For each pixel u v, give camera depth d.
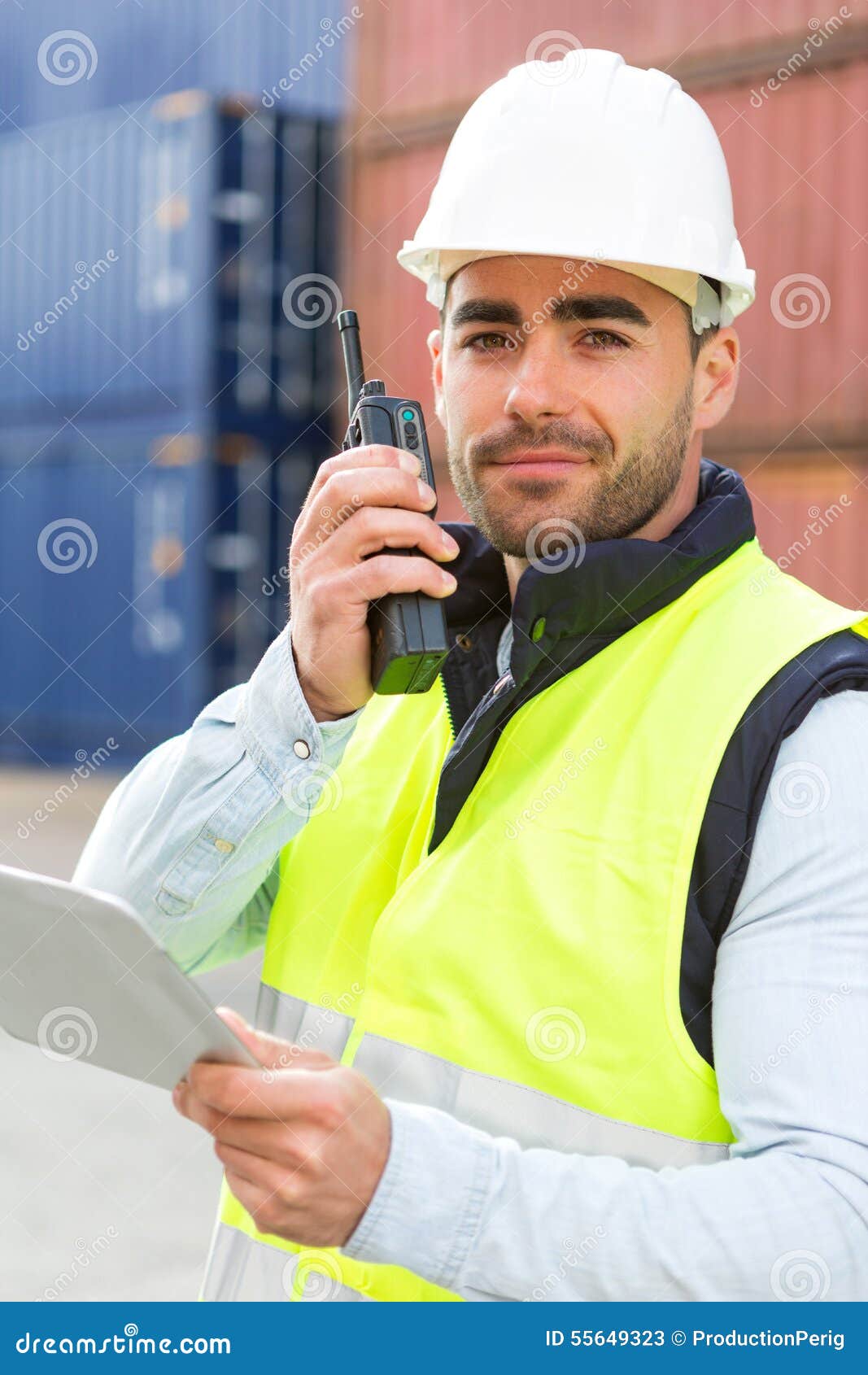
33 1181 4.89
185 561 14.20
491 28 11.07
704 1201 1.20
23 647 16.03
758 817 1.29
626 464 1.47
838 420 9.45
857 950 1.23
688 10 9.91
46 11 17.75
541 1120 1.34
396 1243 1.20
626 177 1.49
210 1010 1.12
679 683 1.40
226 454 14.00
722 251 1.54
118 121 14.73
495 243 1.49
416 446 1.50
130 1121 5.58
